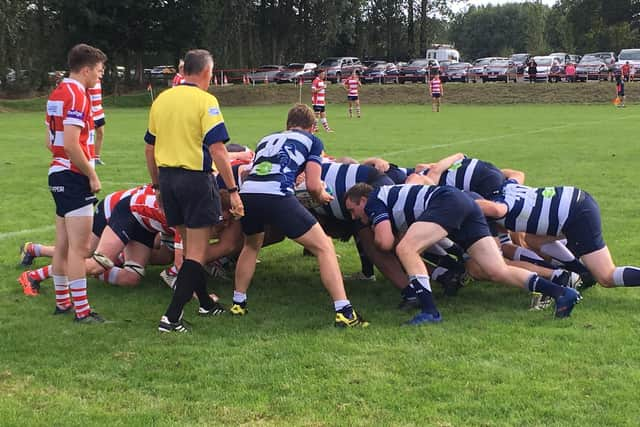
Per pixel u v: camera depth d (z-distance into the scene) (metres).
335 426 3.79
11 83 46.72
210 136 5.15
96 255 5.80
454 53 59.72
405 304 5.89
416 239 5.50
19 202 10.88
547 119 28.06
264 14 56.47
